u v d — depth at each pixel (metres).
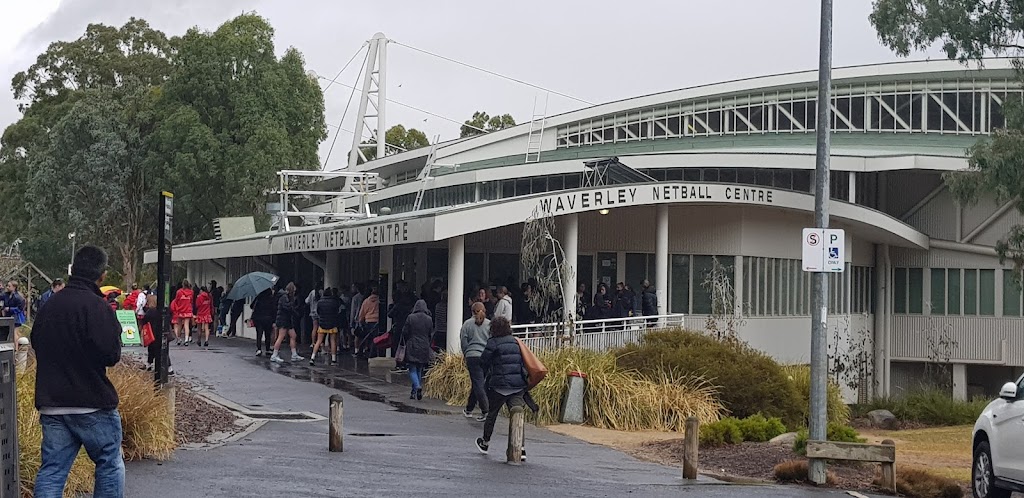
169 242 15.24
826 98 13.50
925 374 40.91
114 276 70.19
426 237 23.42
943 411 28.92
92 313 7.91
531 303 24.33
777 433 17.64
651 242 30.16
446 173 47.53
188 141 56.75
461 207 23.75
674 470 14.25
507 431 17.05
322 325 26.83
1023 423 11.62
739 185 28.97
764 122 46.38
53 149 64.75
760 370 21.75
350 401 19.83
